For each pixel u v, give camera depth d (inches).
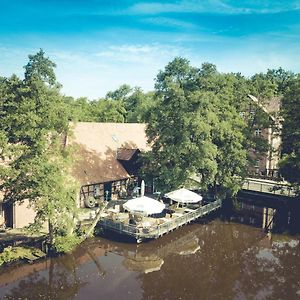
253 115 1443.2
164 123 1173.1
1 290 708.7
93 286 747.4
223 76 1257.4
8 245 846.5
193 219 1170.6
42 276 780.0
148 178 1248.2
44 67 756.0
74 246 907.4
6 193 878.4
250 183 1653.5
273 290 766.5
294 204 1418.6
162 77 1179.9
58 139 814.5
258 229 1203.2
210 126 1129.4
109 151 1344.7
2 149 743.1
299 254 985.5
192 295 730.8
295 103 1300.4
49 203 775.1
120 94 3078.2
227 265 899.4
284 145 1369.3
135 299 699.4
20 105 735.7
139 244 983.6
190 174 1174.3
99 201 1203.2
